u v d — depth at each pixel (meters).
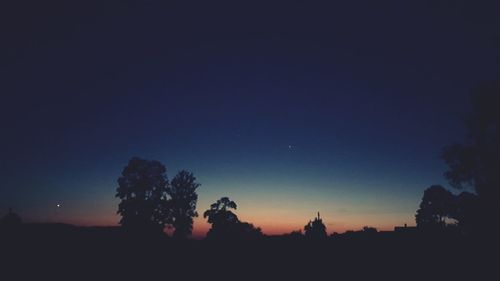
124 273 35.06
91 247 46.66
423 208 61.38
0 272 32.88
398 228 62.19
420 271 33.88
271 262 42.25
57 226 56.47
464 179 36.06
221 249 51.00
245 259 44.03
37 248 43.22
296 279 33.16
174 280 32.72
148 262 41.22
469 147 35.31
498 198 33.88
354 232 60.88
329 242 53.41
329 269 37.47
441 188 60.88
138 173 60.62
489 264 32.59
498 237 33.47
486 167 34.69
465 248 36.66
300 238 58.72
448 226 45.50
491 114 33.72
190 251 49.38
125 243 51.78
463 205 36.56
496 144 33.97
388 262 39.22
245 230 62.59
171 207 62.31
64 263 37.78
